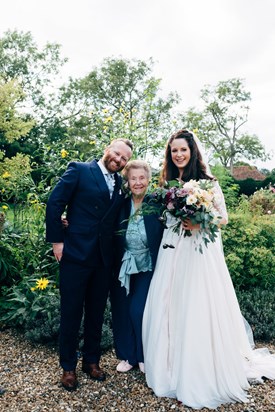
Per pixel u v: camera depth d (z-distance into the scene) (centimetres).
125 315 287
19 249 392
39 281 324
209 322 246
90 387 255
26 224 419
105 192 248
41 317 342
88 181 248
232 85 3341
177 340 251
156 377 249
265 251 427
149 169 272
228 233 439
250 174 3288
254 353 305
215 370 244
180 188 251
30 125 1662
